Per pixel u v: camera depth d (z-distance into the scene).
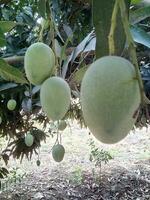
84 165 3.94
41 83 0.49
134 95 0.33
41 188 3.34
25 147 1.67
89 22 1.40
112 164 3.97
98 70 0.33
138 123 1.57
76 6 1.36
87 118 0.33
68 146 4.52
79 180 3.50
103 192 3.35
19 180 3.22
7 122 1.57
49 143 4.46
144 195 3.28
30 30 1.44
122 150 4.38
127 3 0.39
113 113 0.32
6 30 0.64
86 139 4.78
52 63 0.49
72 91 0.77
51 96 0.46
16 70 0.58
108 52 0.38
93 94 0.32
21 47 1.49
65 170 3.77
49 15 0.56
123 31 0.38
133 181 3.54
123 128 0.32
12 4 1.48
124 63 0.33
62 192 3.31
